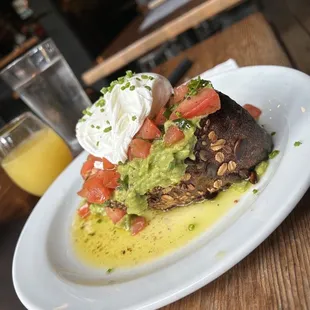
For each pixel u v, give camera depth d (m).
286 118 0.26
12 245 0.34
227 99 0.25
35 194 0.41
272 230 0.18
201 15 0.61
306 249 0.18
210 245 0.20
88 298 0.22
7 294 0.28
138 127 0.24
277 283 0.17
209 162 0.24
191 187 0.25
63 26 0.94
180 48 0.83
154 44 0.65
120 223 0.28
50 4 0.92
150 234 0.27
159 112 0.25
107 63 0.69
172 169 0.24
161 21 0.72
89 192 0.28
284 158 0.22
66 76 0.45
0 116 0.99
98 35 1.04
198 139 0.24
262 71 0.31
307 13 0.44
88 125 0.27
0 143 0.40
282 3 0.54
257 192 0.24
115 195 0.27
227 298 0.18
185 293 0.18
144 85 0.25
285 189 0.20
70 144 0.46
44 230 0.31
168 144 0.23
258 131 0.25
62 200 0.34
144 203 0.26
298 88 0.27
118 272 0.25
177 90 0.25
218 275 0.18
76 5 0.99
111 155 0.26
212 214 0.25
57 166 0.40
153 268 0.24
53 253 0.29
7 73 0.44
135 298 0.20
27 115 0.41
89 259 0.27
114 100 0.26
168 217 0.27
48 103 0.45
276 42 0.41
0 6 1.15
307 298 0.16
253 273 0.19
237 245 0.19
